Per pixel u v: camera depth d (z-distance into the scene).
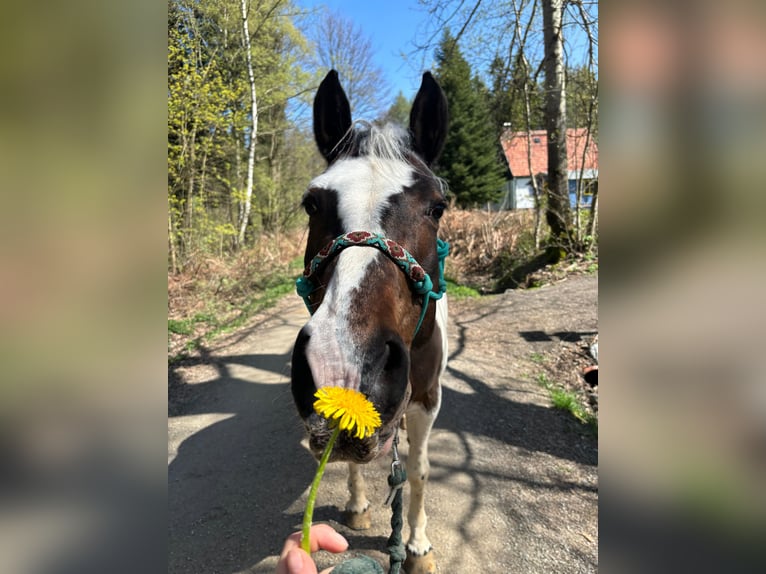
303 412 1.33
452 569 2.36
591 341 5.45
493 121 11.04
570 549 2.45
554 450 3.43
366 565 1.00
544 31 8.63
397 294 1.56
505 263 10.60
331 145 2.25
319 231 1.76
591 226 9.23
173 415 4.35
